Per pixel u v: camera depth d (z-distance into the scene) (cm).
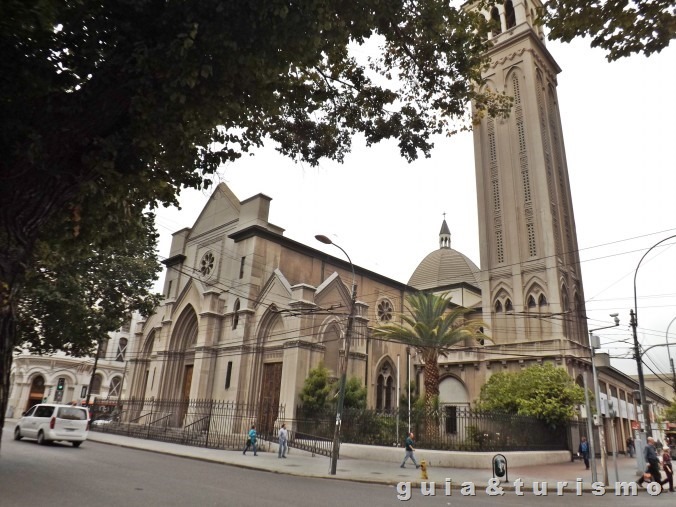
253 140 1092
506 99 1481
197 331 4009
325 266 4225
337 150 1380
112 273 2364
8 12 607
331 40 899
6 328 617
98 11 710
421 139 1362
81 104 704
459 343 4575
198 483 1345
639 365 2352
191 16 691
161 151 945
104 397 6300
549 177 4619
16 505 877
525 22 4909
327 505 1128
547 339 4050
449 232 6794
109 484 1203
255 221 3884
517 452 2761
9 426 3472
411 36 1169
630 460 3728
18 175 658
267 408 3256
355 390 3088
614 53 886
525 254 4391
